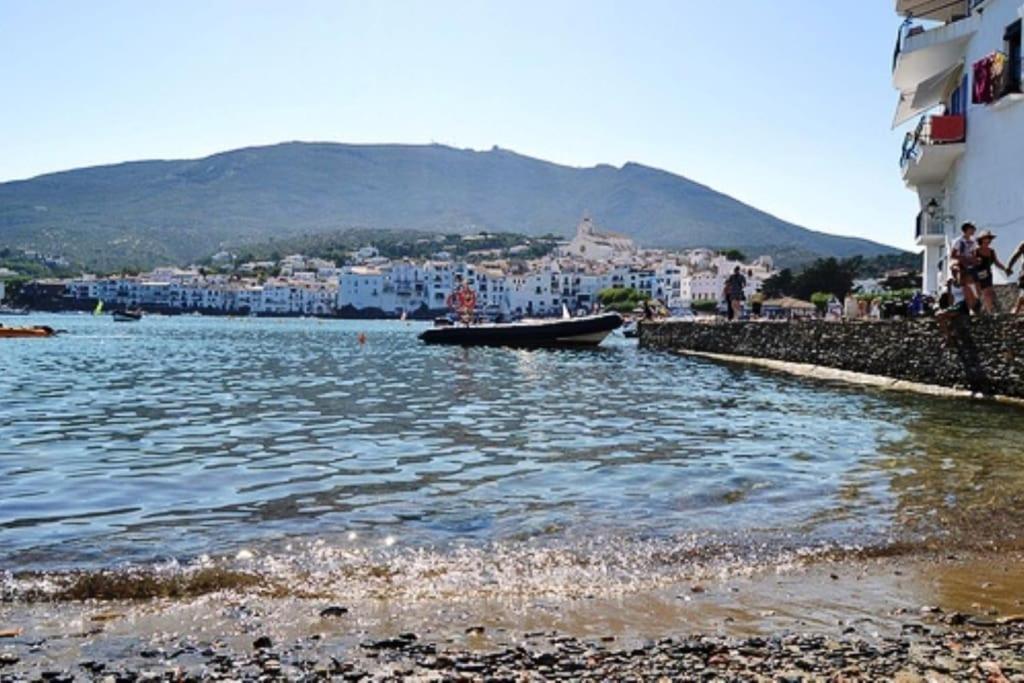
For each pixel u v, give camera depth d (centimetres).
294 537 782
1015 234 2617
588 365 3450
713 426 1549
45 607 608
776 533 796
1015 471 1088
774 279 9288
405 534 793
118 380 2677
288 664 508
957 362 2086
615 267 19612
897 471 1090
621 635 561
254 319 18725
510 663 510
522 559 719
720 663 509
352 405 1939
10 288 19312
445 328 5641
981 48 2872
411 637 553
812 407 1864
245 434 1452
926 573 691
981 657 520
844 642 547
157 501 930
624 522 836
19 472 1097
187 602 620
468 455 1230
